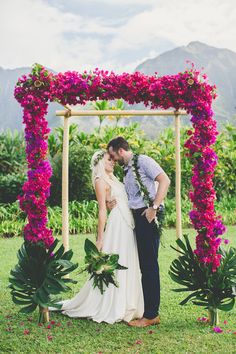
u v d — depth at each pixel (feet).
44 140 13.06
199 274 13.03
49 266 12.69
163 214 12.99
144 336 11.94
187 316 13.67
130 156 13.15
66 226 14.98
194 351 10.92
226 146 35.40
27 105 12.85
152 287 12.84
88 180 30.25
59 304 12.51
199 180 13.01
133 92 13.33
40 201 12.83
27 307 12.60
